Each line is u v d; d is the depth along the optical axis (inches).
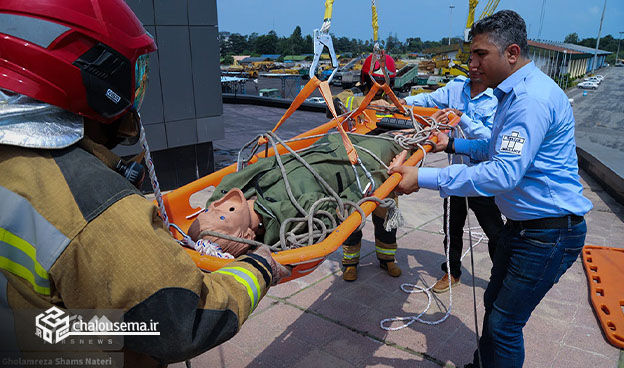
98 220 34.8
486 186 77.7
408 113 122.1
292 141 103.9
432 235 191.5
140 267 34.6
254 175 80.9
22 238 35.2
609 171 267.3
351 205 73.9
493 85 83.4
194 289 36.7
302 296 138.6
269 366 105.1
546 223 80.6
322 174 82.7
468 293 141.5
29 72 35.8
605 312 130.2
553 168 79.5
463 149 109.7
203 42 249.0
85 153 39.1
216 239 66.7
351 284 147.0
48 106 37.2
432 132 111.7
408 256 169.9
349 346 113.4
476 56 81.7
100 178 36.5
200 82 252.7
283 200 75.7
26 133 35.3
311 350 111.4
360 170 88.3
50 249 34.2
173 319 35.2
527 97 75.7
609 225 208.8
